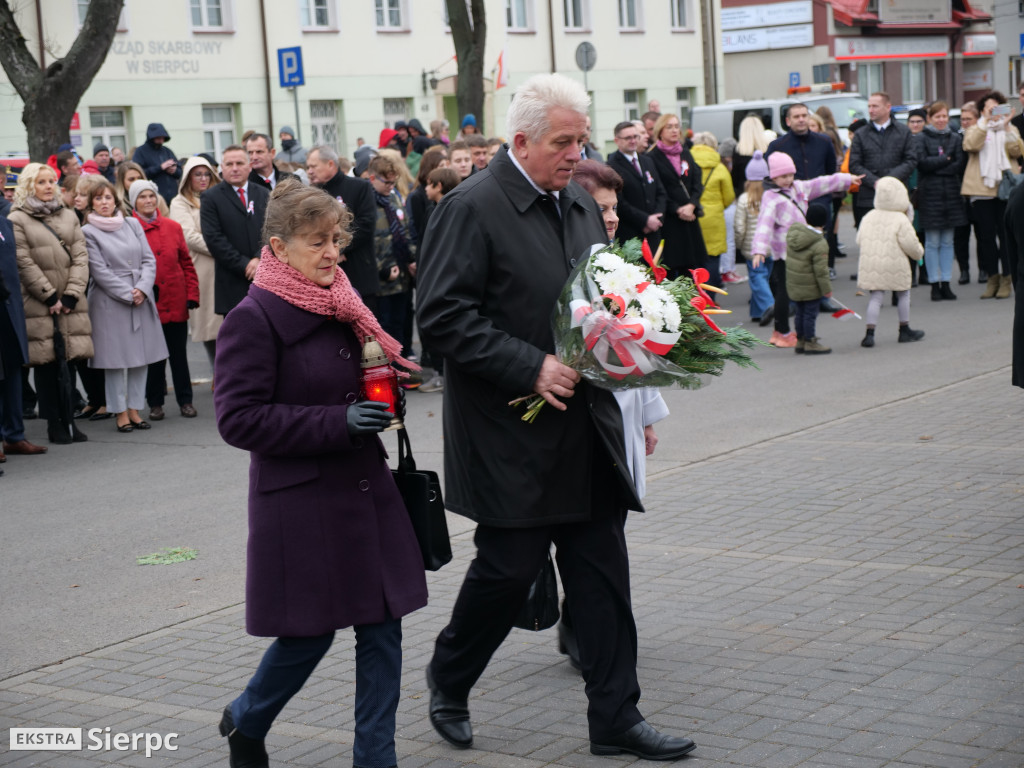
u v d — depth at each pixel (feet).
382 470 12.35
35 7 79.41
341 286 12.09
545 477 12.77
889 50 149.28
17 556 22.39
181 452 30.68
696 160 47.91
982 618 16.08
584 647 13.02
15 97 78.18
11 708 15.34
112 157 58.08
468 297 12.69
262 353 11.70
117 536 23.36
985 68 160.97
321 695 15.17
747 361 12.96
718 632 16.22
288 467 11.88
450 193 12.96
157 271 34.50
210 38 89.10
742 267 64.64
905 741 12.74
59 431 32.40
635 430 13.98
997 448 25.26
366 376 12.17
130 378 33.53
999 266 47.52
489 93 105.70
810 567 18.62
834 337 41.37
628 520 21.80
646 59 119.34
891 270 38.42
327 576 11.86
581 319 12.28
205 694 15.48
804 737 13.00
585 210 13.48
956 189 47.19
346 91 96.37
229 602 19.16
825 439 27.27
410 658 16.15
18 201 31.42
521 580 12.90
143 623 18.38
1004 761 12.15
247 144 35.78
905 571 18.13
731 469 25.11
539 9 109.50
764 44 148.05
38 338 31.48
